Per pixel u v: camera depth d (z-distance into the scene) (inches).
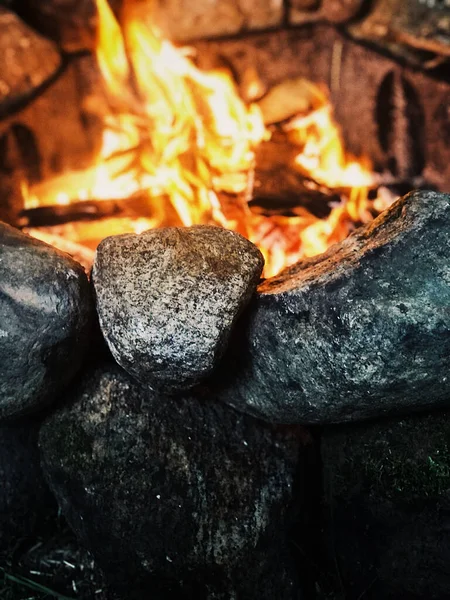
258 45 37.9
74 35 37.1
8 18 35.4
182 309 17.5
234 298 17.9
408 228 17.5
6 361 18.2
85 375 21.1
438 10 34.6
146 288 17.7
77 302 18.6
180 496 20.4
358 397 18.2
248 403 20.7
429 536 19.6
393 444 20.2
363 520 20.4
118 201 33.5
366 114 37.2
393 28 35.5
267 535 20.9
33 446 22.9
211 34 37.4
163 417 20.8
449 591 19.6
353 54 36.8
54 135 37.1
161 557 20.4
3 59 35.2
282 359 18.7
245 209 32.4
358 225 32.1
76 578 23.1
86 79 37.7
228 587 20.6
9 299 17.9
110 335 18.1
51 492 23.5
